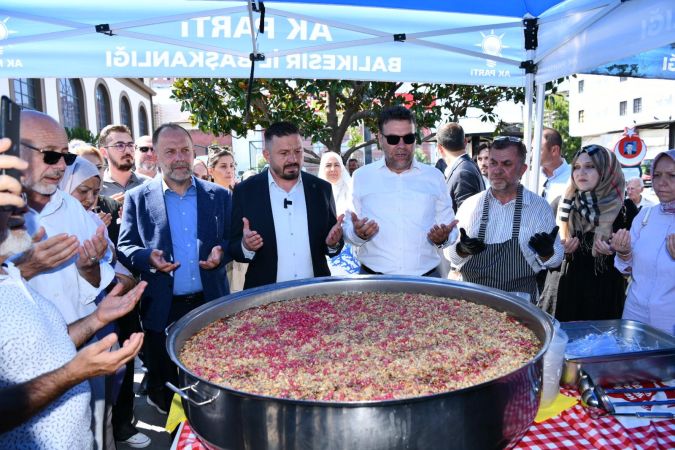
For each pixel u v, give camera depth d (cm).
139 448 321
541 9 357
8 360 117
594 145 300
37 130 183
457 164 434
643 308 243
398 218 296
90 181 288
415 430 100
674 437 140
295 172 282
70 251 163
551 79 366
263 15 312
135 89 2872
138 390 409
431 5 329
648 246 244
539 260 257
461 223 292
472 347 165
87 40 319
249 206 289
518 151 261
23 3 306
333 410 98
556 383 152
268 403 101
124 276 246
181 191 314
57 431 129
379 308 205
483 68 380
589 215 294
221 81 559
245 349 169
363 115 596
